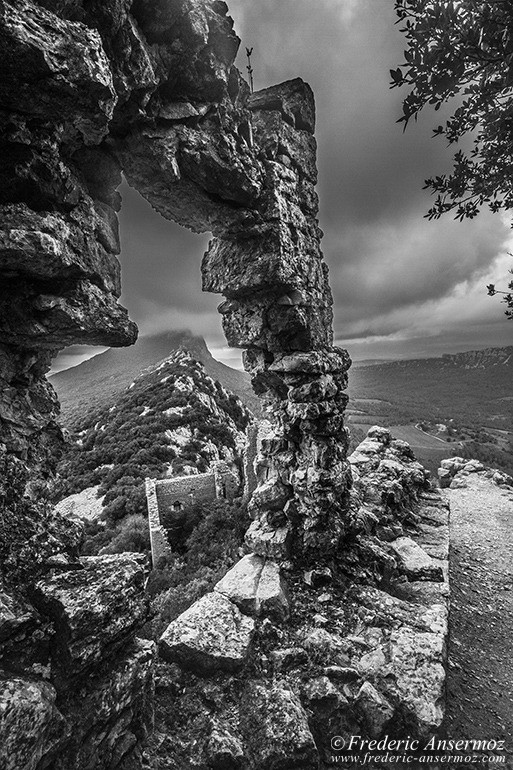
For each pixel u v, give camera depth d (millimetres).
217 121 8523
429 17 3846
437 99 4332
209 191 9102
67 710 5223
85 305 6102
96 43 4980
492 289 5645
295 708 7359
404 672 8148
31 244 4945
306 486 11375
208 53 7934
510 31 3629
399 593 11320
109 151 7301
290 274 10688
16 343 6008
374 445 23000
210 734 6891
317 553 11258
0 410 5832
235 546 20891
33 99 4816
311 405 11445
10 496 5672
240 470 35188
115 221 7605
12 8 4273
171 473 41156
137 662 6137
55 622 5301
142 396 61375
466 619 12078
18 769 4188
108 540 29859
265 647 8844
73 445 7363
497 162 5184
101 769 5391
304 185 12555
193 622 8758
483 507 21719
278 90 11984
